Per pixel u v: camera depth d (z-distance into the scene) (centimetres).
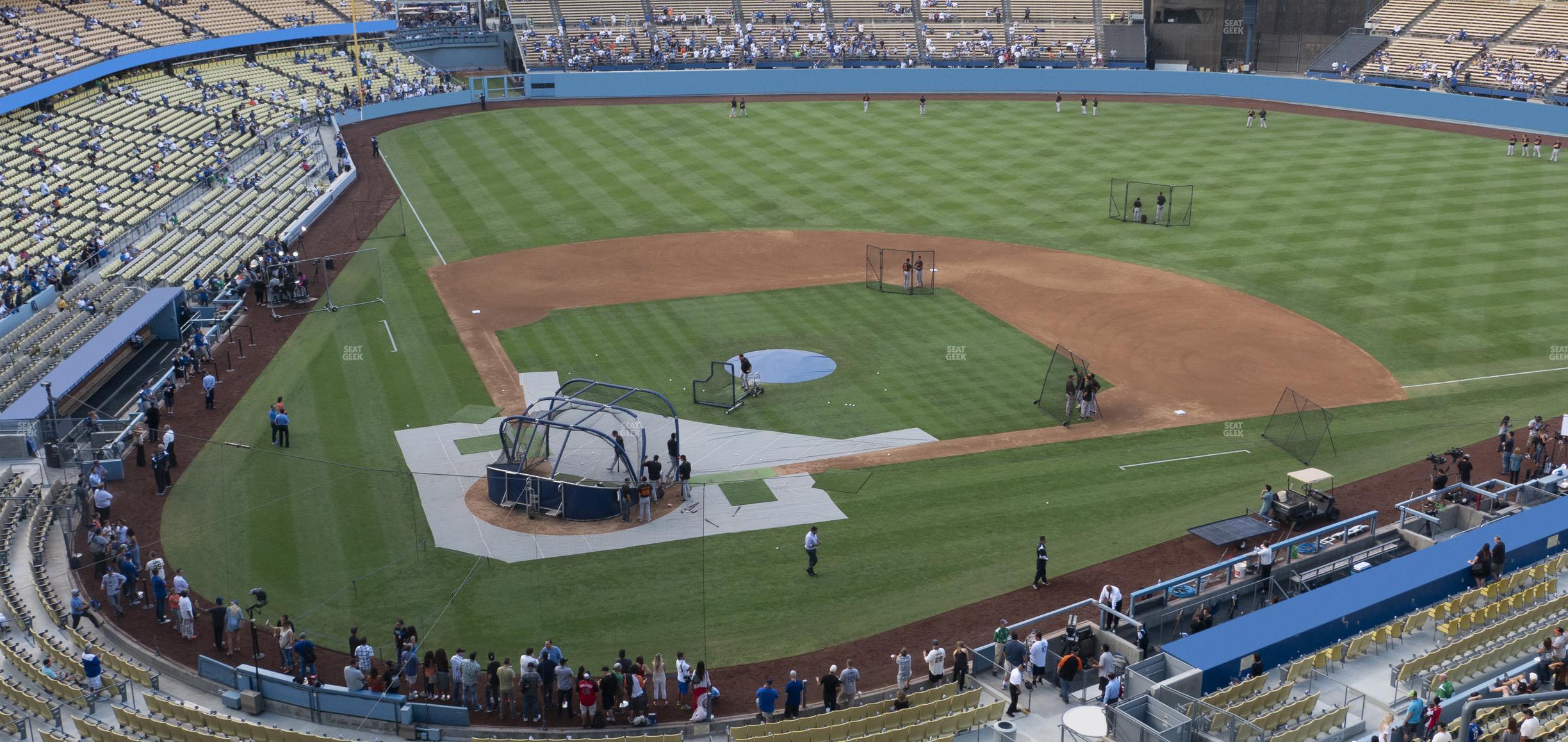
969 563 3672
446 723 2970
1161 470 4241
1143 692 2878
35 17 9050
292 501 3981
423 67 11419
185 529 3822
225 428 4628
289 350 5412
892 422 4619
